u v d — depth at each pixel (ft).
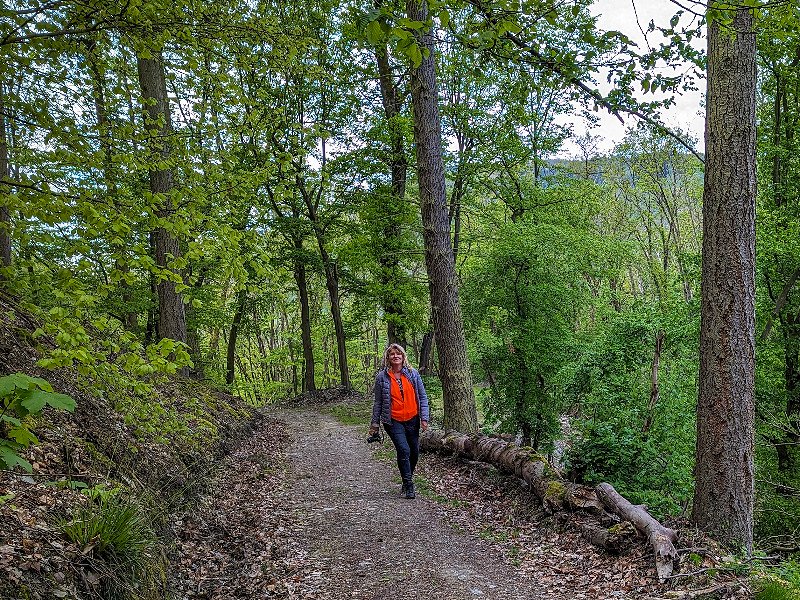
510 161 63.57
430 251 31.17
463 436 27.81
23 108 12.64
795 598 11.70
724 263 18.19
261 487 24.85
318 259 70.38
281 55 16.98
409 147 59.41
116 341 13.19
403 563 15.39
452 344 30.99
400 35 6.95
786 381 50.16
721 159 18.15
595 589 13.30
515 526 18.31
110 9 11.91
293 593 13.55
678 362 35.53
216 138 16.31
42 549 10.04
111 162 13.97
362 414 57.88
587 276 56.95
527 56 17.08
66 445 15.24
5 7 11.85
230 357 75.31
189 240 13.23
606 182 99.09
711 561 13.33
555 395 45.88
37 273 12.35
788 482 45.50
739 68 17.85
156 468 19.20
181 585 13.55
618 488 24.36
